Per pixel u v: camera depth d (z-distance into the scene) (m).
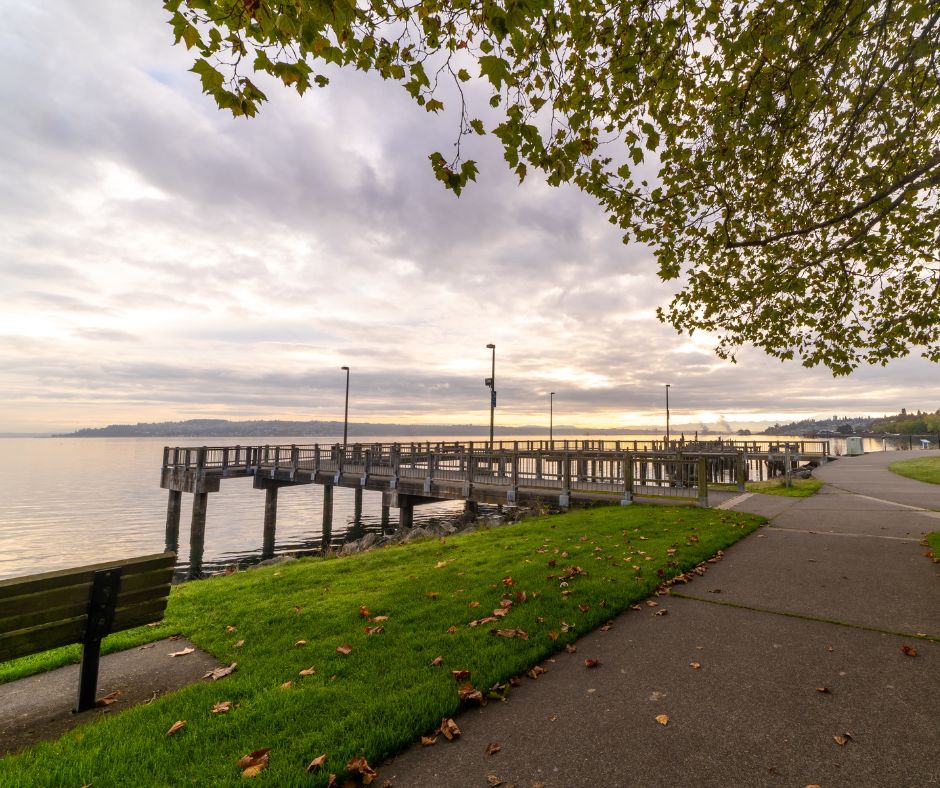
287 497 52.09
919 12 4.58
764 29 5.09
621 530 9.34
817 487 16.50
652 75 5.49
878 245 6.98
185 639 5.08
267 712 3.31
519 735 3.03
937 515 10.23
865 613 4.87
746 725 3.04
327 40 3.61
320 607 5.65
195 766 2.79
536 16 3.47
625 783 2.55
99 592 3.68
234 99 3.51
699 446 34.31
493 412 29.31
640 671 3.82
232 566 21.58
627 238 7.04
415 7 3.80
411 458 22.56
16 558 23.97
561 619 4.86
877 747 2.79
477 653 4.12
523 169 4.51
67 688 4.05
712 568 6.71
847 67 5.50
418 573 7.05
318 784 2.60
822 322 8.05
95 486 60.97
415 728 3.06
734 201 6.96
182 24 3.22
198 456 26.67
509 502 16.52
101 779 2.72
